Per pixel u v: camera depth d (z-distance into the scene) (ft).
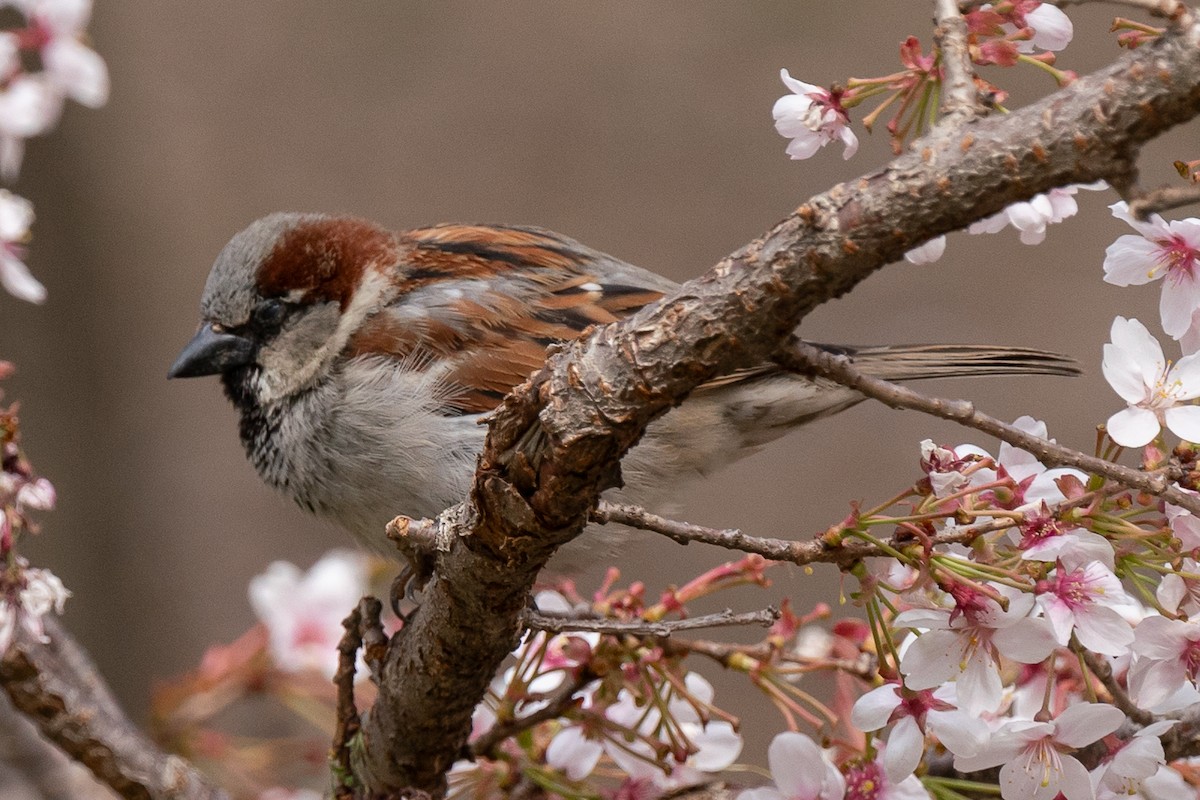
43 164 47.01
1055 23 14.92
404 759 18.48
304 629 26.03
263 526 46.83
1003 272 46.09
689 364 13.55
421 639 17.04
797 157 15.81
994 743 14.70
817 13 50.19
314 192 49.49
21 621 17.53
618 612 18.72
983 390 44.32
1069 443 43.29
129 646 45.16
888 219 12.84
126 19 50.34
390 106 50.98
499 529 14.75
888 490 43.68
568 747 19.11
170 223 48.80
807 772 16.78
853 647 18.54
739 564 18.85
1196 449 14.02
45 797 26.81
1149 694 14.70
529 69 51.13
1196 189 12.14
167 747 25.84
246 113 50.47
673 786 19.65
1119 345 14.25
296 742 26.78
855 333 45.42
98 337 47.37
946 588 14.37
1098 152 12.34
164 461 47.01
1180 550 14.08
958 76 13.57
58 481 45.91
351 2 52.70
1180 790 15.97
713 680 40.45
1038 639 14.34
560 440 13.87
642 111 50.08
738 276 13.33
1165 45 12.11
